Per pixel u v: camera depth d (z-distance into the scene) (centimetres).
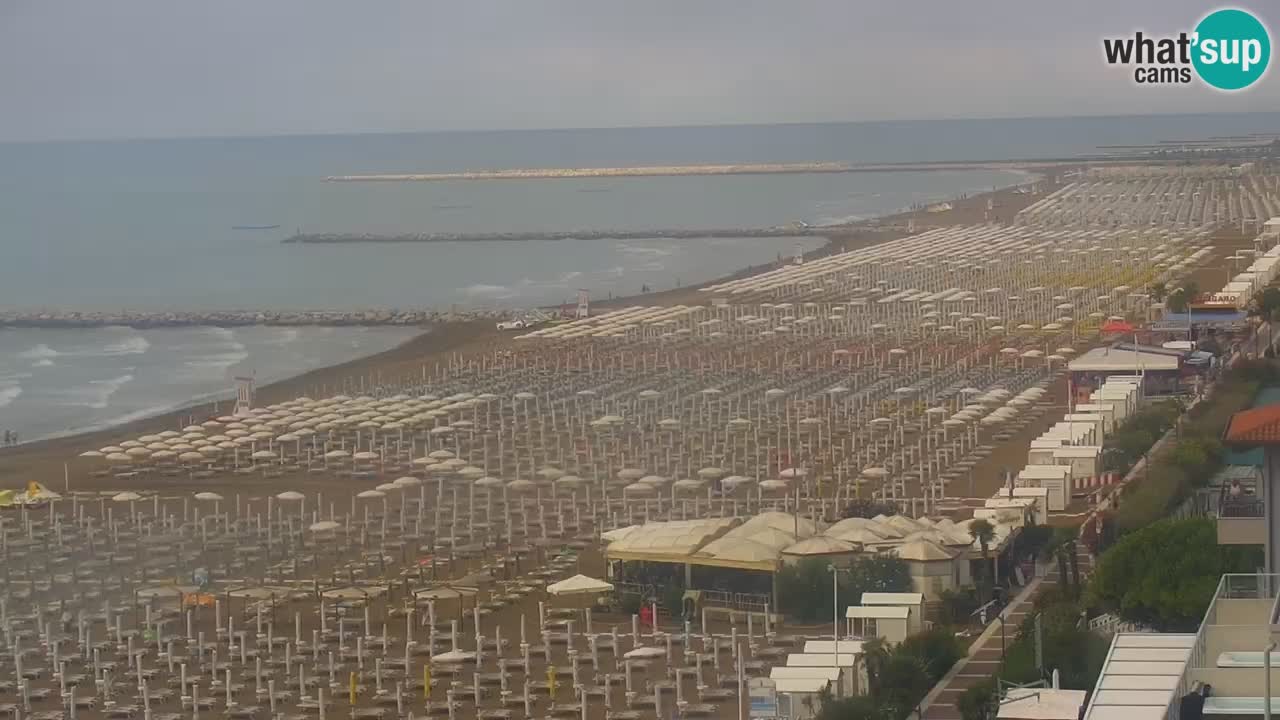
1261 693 7438
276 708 13825
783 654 14625
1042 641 12588
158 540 19700
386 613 16538
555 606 16612
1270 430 9050
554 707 13538
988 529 16100
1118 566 13412
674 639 15275
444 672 14612
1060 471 19900
